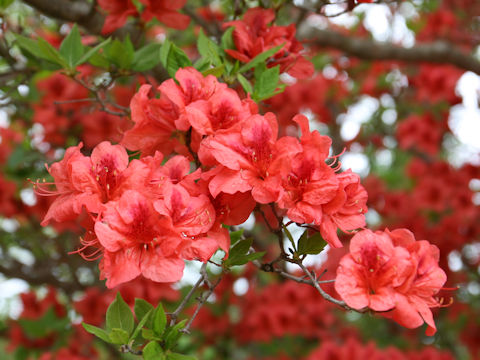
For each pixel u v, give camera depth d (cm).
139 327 44
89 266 105
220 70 53
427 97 140
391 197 144
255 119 47
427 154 155
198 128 47
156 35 91
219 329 119
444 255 138
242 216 48
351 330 134
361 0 63
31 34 76
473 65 108
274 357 130
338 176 47
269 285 127
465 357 160
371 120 164
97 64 61
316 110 136
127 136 51
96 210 44
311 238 48
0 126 104
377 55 105
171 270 44
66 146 90
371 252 46
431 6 148
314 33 99
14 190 94
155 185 46
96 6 63
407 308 45
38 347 99
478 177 138
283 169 46
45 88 89
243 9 65
